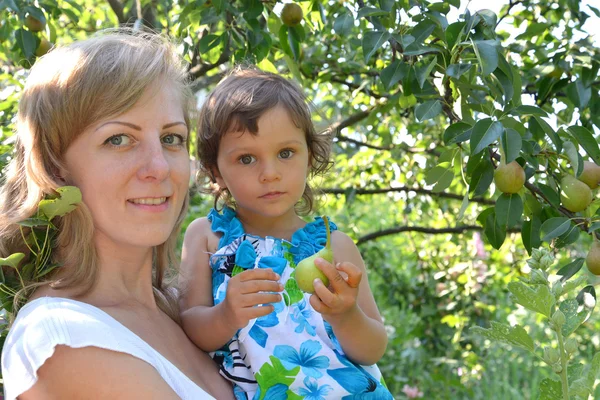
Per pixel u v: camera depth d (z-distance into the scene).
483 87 1.89
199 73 3.29
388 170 4.25
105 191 1.30
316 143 1.95
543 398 1.15
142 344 1.27
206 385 1.48
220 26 3.39
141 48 1.36
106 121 1.29
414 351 4.96
